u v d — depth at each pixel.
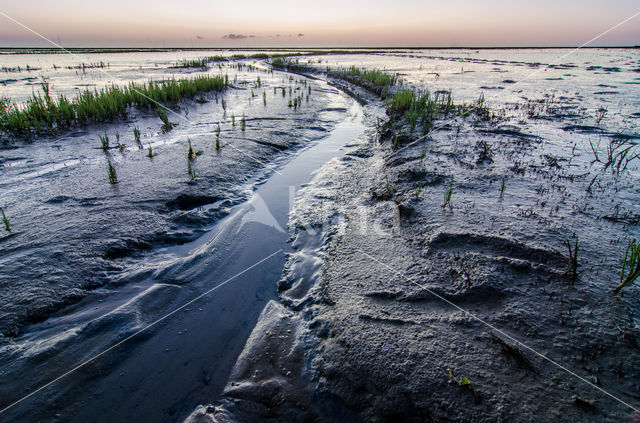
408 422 1.89
